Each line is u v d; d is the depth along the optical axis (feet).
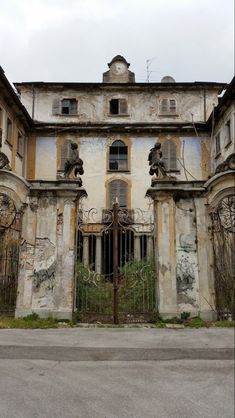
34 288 36.91
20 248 37.63
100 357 24.67
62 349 26.40
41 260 37.42
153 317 36.76
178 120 89.97
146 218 77.92
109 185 85.10
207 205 38.58
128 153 86.63
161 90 91.50
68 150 86.63
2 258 38.83
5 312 37.19
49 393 18.22
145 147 87.04
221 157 79.51
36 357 24.30
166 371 21.95
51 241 37.73
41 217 38.19
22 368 21.95
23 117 79.92
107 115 90.07
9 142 73.46
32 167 85.76
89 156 86.28
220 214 39.09
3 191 37.60
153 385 19.63
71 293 36.65
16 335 30.42
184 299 37.06
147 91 91.40
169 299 36.83
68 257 37.40
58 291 36.70
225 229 38.55
